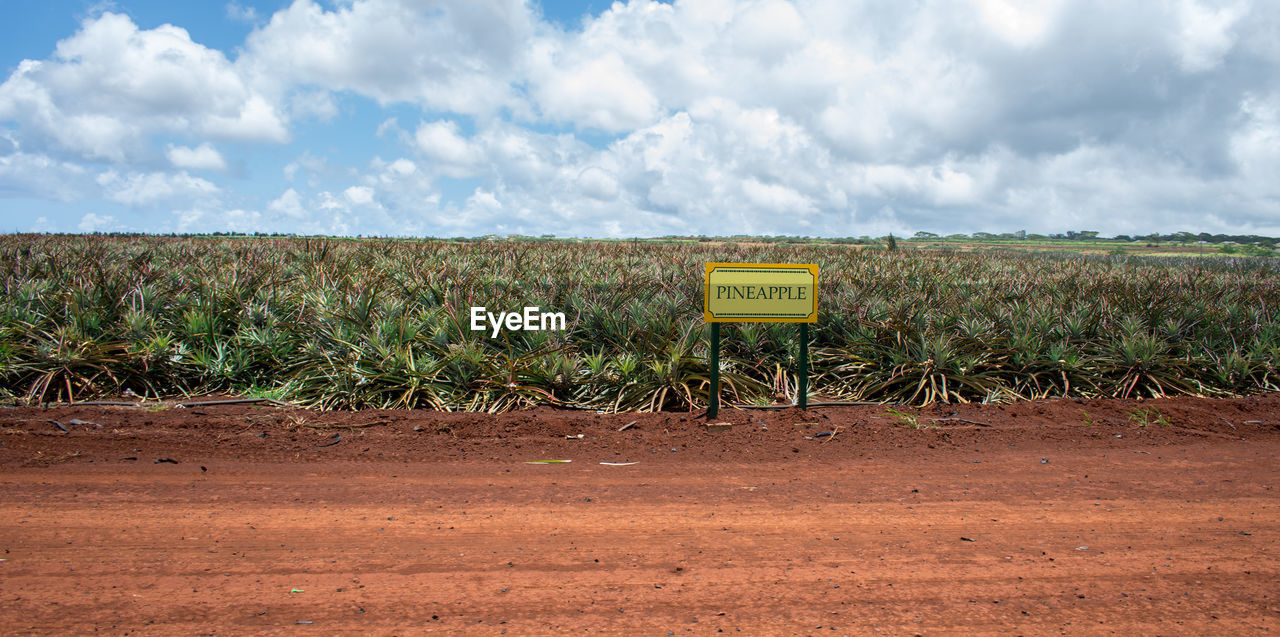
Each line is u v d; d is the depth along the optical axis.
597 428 6.50
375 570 3.47
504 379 7.72
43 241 19.50
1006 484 5.04
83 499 4.46
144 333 8.64
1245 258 29.25
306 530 3.99
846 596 3.26
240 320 9.26
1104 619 3.06
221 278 11.34
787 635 2.90
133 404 7.25
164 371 8.08
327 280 11.31
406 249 18.33
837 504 4.57
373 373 7.70
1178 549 3.85
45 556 3.57
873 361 8.82
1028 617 3.07
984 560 3.69
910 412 7.40
